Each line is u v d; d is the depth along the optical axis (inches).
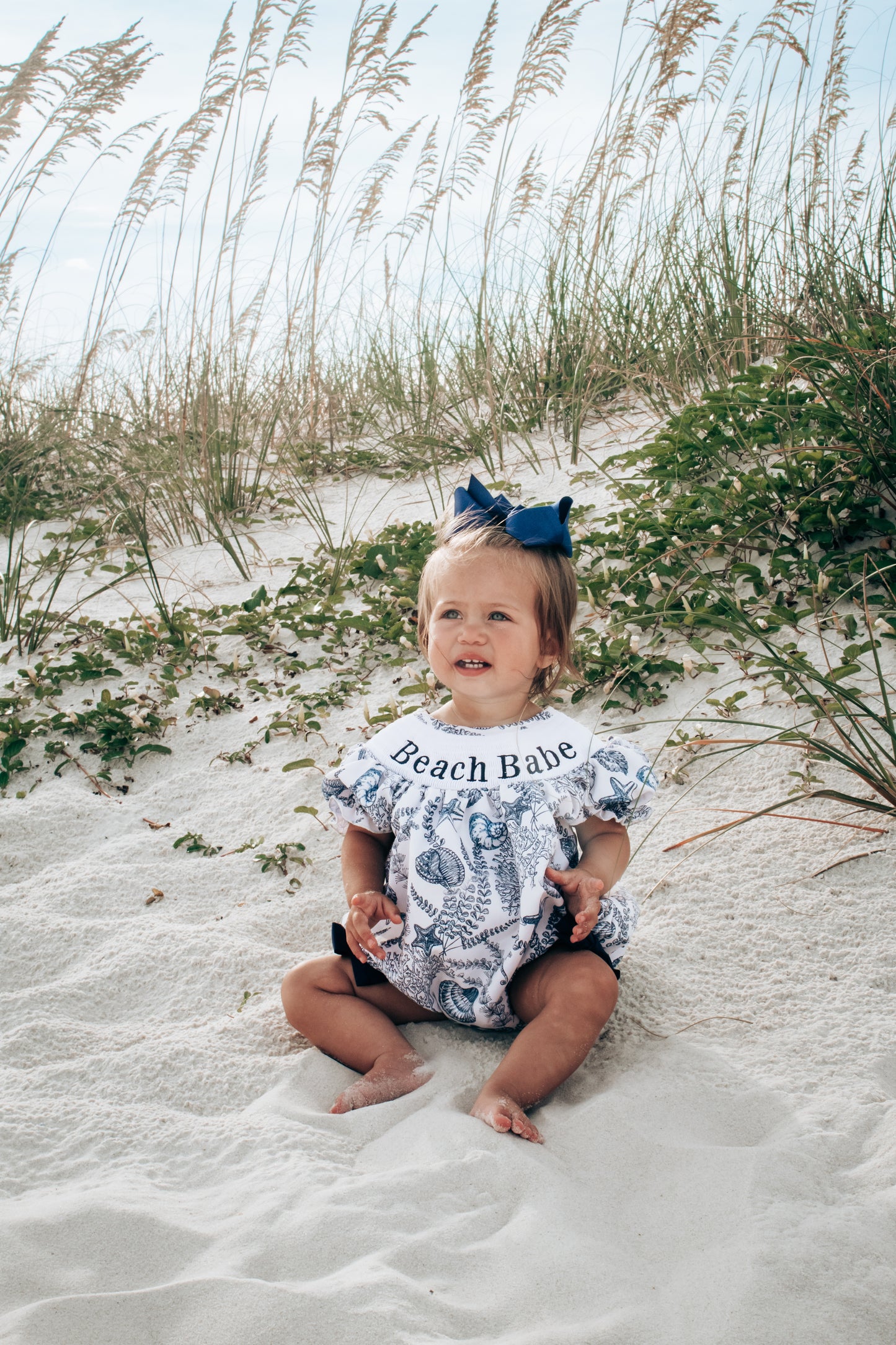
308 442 286.8
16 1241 63.1
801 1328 55.4
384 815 90.0
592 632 157.8
